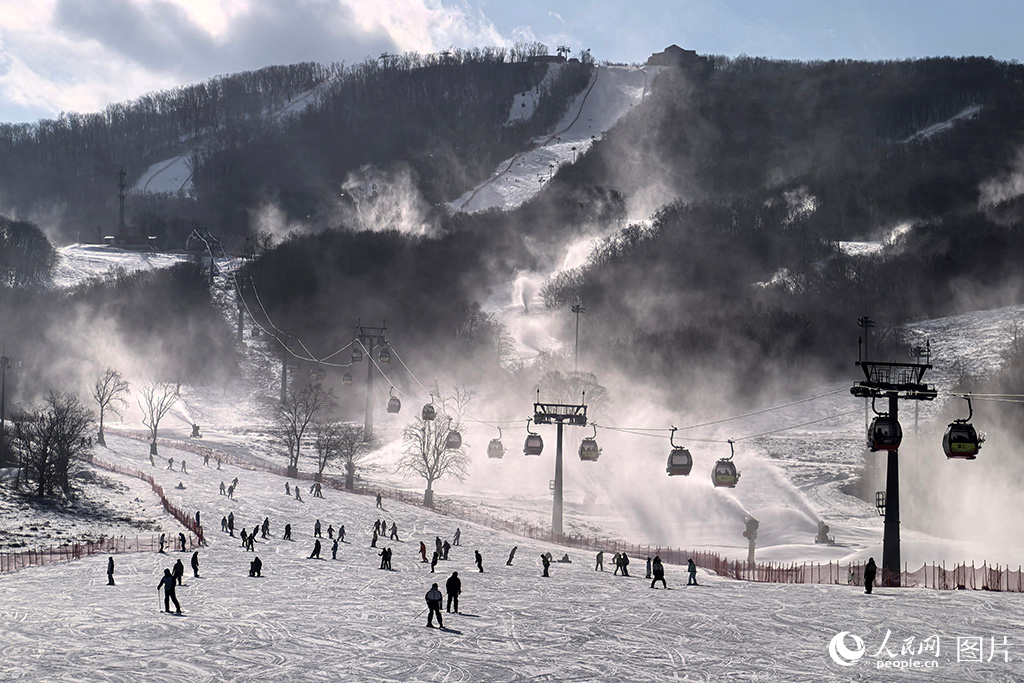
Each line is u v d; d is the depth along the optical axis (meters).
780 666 40.00
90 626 46.41
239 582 61.41
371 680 37.31
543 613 51.91
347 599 55.81
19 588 57.81
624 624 48.75
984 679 38.09
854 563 77.44
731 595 58.94
